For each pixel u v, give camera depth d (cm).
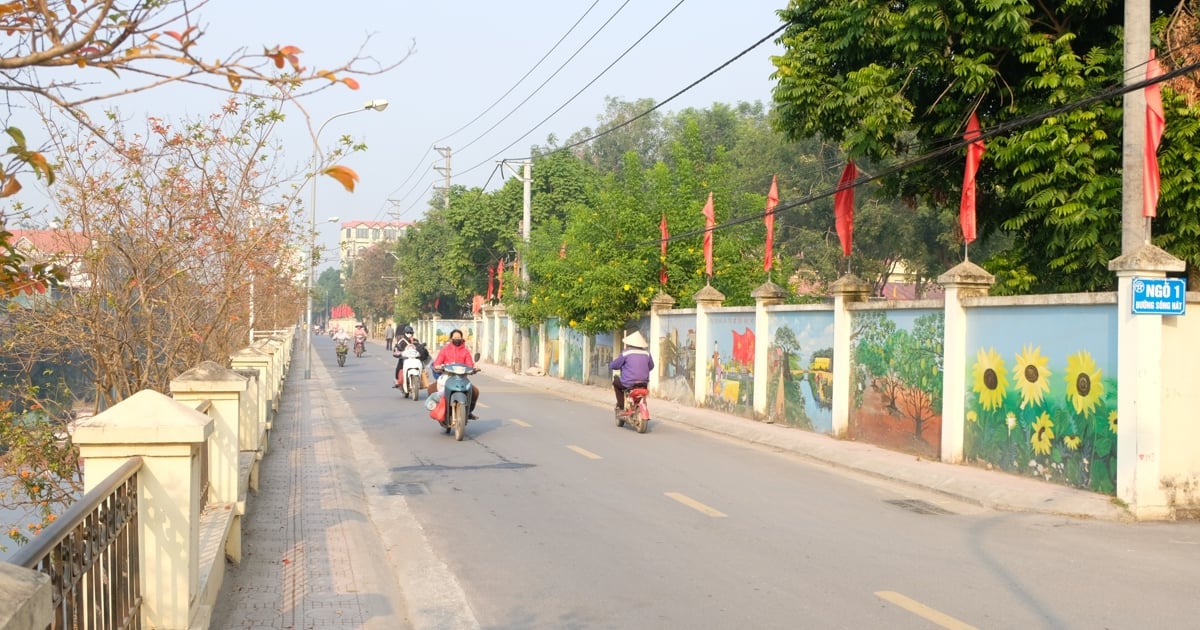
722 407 2120
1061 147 1302
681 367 2377
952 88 1438
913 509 1062
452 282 5300
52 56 229
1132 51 1098
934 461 1375
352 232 13825
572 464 1345
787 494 1134
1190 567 791
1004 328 1259
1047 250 1433
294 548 805
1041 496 1083
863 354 1592
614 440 1645
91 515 338
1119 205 1286
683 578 730
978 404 1308
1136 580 743
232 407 725
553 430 1784
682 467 1335
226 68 256
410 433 1711
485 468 1303
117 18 244
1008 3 1278
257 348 1641
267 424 1383
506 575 742
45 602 211
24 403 849
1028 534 927
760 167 4178
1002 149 1361
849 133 1512
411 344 2572
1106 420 1084
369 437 1648
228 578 701
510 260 4862
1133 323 1024
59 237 832
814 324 1742
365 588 686
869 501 1106
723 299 2219
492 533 894
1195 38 1262
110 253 854
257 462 1055
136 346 905
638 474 1261
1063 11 1370
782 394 1852
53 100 250
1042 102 1355
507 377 3766
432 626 617
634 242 2558
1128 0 1103
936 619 625
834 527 939
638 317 2639
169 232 880
